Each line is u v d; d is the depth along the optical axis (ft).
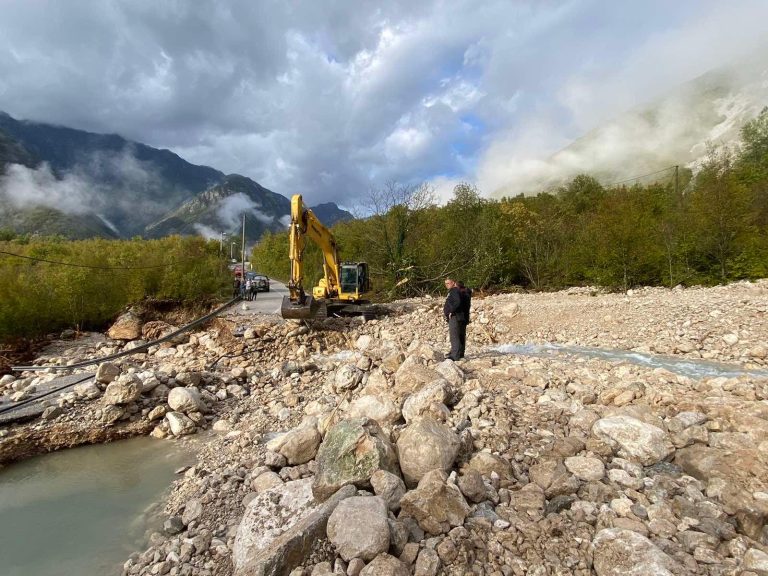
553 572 10.21
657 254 75.36
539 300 68.08
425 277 98.32
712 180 75.97
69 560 15.53
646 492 12.76
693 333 40.11
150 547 15.51
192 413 27.89
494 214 108.06
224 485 18.26
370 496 12.19
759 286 58.95
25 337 55.47
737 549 10.09
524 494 12.91
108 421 26.84
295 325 47.14
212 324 53.78
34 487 21.25
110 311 66.85
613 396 19.98
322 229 53.01
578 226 104.17
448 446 14.23
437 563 10.39
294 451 18.72
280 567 10.21
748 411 16.30
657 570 9.23
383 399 19.51
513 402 20.21
